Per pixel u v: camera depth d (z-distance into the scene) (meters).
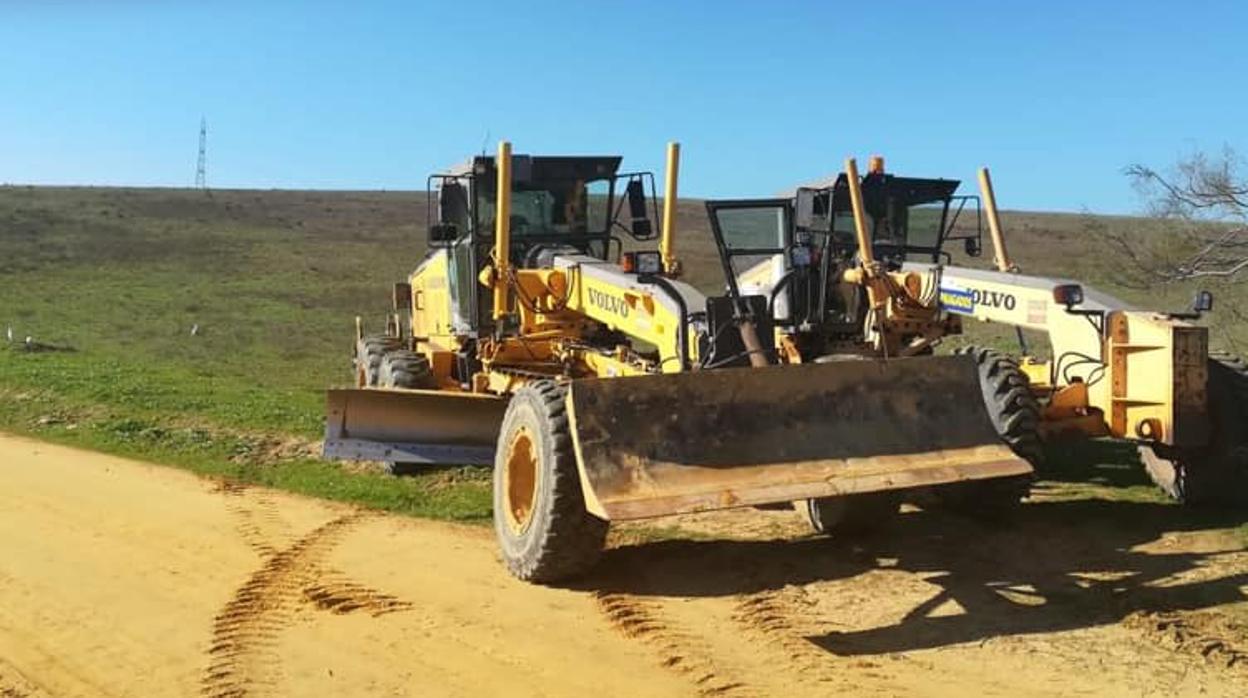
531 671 5.92
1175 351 8.15
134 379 17.95
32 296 38.44
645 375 6.92
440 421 10.58
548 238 11.48
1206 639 6.14
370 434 10.45
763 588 7.23
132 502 9.91
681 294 8.38
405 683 5.80
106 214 64.69
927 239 11.88
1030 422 8.38
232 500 9.98
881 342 10.28
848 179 11.11
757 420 7.01
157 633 6.59
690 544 8.28
